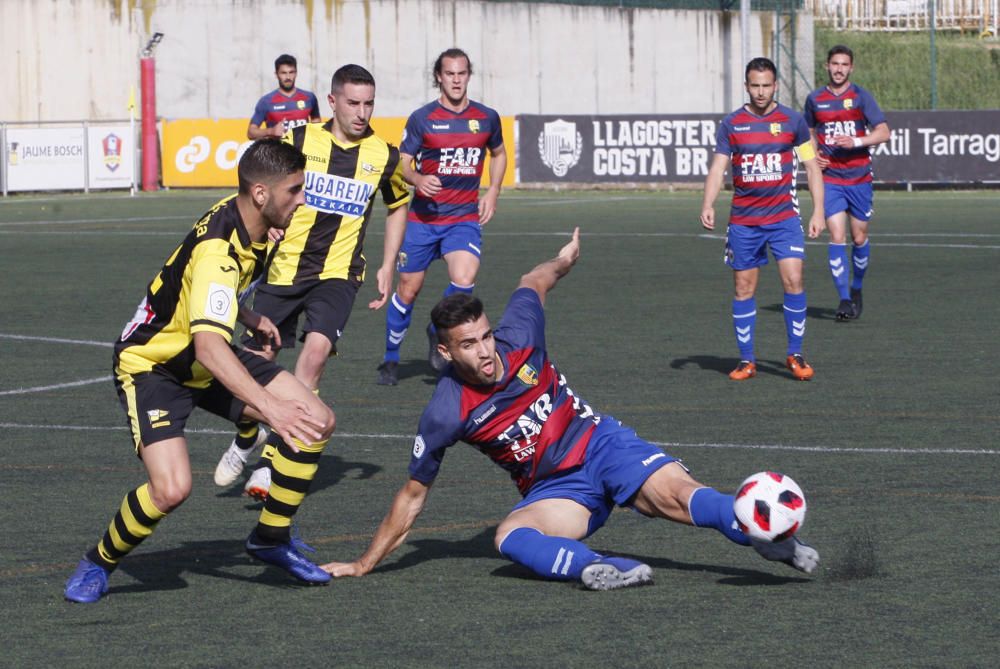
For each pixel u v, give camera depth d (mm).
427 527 16391
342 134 19812
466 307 13312
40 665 11492
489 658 11492
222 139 90500
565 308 37156
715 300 38594
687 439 21172
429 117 27016
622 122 83812
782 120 26984
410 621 12609
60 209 75688
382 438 21938
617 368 27906
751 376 26766
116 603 13375
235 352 14266
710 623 12344
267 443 18156
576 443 14383
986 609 12641
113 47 100062
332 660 11516
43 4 99875
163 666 11414
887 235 56344
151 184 90750
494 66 100250
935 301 37688
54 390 25953
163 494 13203
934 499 17109
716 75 104812
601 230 60062
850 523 15992
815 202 27391
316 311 19109
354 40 99438
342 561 14969
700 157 82625
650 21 103125
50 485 18656
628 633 12094
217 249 13000
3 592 13734
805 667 11133
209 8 99312
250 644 11992
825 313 36250
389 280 21125
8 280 44188
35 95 100750
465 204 27375
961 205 69875
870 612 12594
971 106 112062
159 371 13672
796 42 105000
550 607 12969
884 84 113312
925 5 123312
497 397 13930
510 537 13805
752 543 13148
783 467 19156
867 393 24875
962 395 24438
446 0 99000
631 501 14203
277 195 13133
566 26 101625
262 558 14109
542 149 85062
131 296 40250
